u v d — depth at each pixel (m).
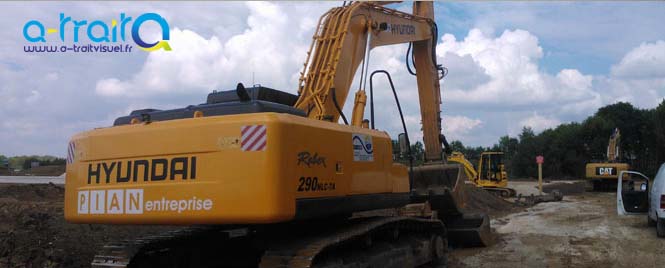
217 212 5.05
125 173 5.57
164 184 5.33
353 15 8.91
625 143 61.66
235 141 5.10
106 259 6.11
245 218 4.97
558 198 26.36
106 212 5.63
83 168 5.88
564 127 66.50
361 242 7.02
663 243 11.46
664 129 54.38
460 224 11.88
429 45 12.17
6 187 13.83
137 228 9.84
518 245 11.82
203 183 5.16
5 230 8.25
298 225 6.42
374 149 6.90
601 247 11.17
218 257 7.00
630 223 15.06
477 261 10.00
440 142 12.46
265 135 5.02
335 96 8.06
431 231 9.31
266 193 4.94
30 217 9.04
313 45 8.50
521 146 65.44
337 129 6.11
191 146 5.27
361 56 9.15
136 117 6.21
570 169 61.72
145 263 6.36
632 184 14.90
